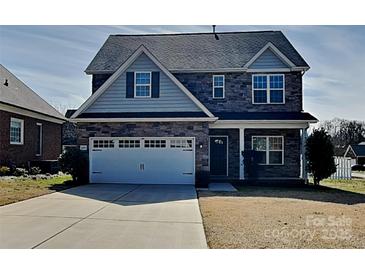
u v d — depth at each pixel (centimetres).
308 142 1756
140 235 739
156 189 1490
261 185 1748
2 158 1961
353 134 6631
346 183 1959
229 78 1969
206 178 1670
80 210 998
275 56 1952
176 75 1992
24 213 948
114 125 1717
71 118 1717
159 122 1700
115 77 1783
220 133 1953
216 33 2281
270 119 1780
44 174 2117
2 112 1966
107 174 1716
